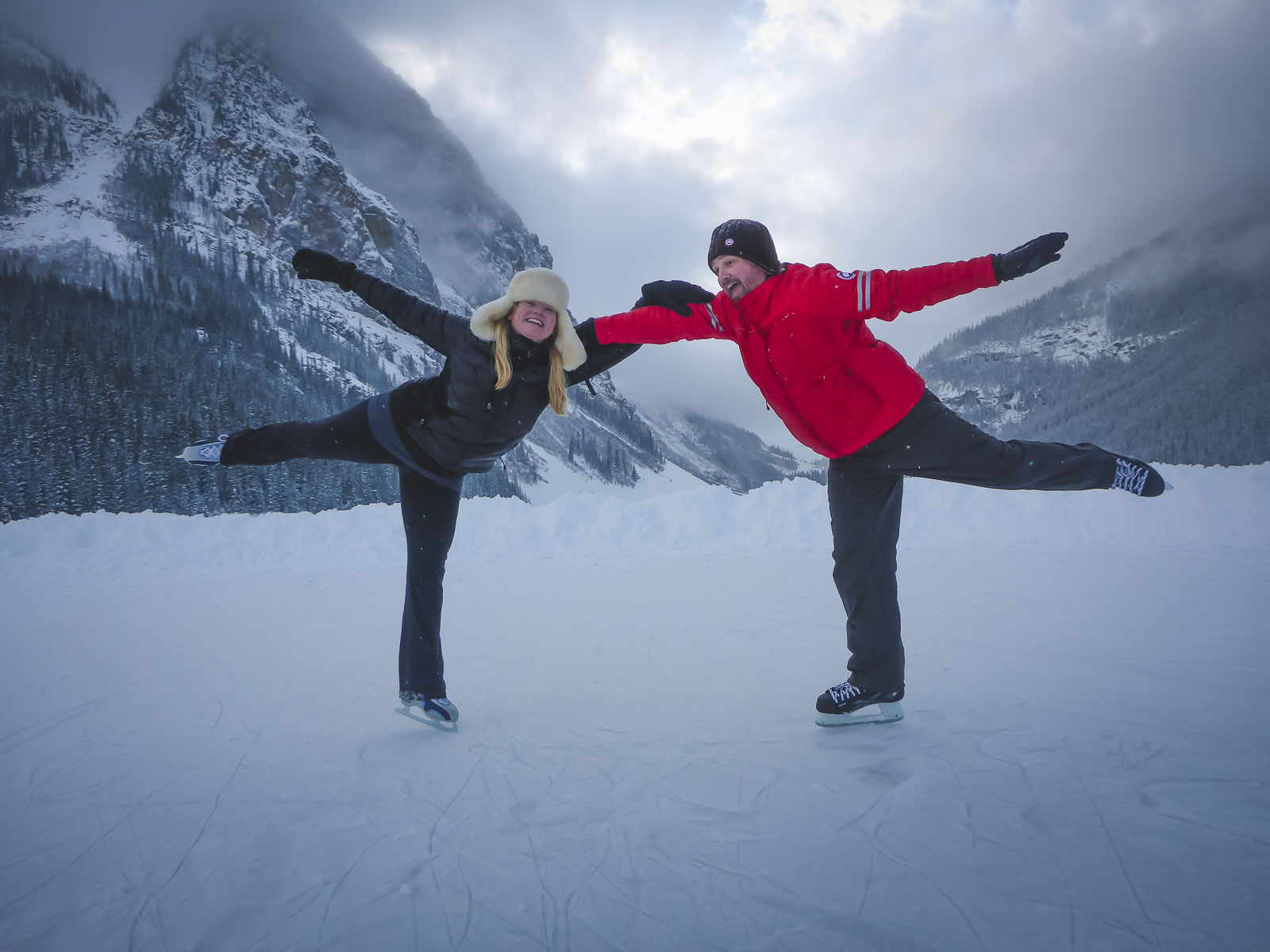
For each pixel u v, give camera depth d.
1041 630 3.90
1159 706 2.59
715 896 1.52
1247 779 1.90
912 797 1.89
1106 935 1.31
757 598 5.30
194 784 2.33
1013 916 1.38
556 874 1.64
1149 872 1.50
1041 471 2.46
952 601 4.75
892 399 2.43
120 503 51.56
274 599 6.02
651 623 4.60
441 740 2.64
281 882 1.67
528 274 2.52
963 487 8.62
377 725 2.88
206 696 3.41
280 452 2.88
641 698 3.07
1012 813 1.78
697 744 2.45
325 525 8.93
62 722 3.07
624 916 1.47
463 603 5.52
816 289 2.34
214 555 8.21
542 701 3.11
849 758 2.23
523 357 2.61
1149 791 1.86
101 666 4.02
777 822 1.82
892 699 2.54
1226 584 5.01
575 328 2.88
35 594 6.48
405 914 1.51
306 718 3.03
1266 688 2.77
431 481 2.86
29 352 64.31
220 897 1.61
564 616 4.89
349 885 1.64
